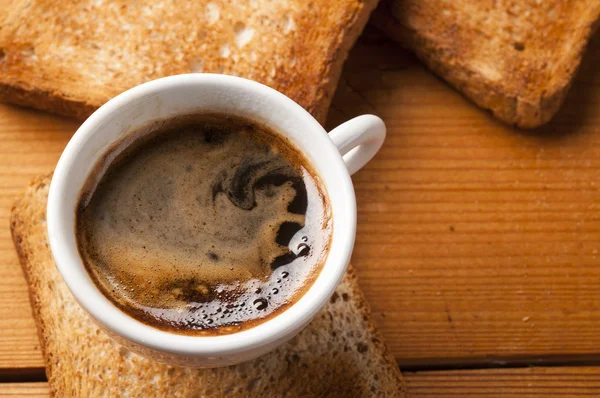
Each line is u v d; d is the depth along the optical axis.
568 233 0.38
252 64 0.37
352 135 0.31
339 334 0.35
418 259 0.38
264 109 0.31
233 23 0.37
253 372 0.34
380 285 0.37
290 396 0.34
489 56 0.38
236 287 0.31
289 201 0.32
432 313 0.37
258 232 0.31
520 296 0.37
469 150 0.39
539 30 0.38
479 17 0.38
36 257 0.36
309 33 0.37
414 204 0.38
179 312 0.30
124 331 0.29
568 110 0.39
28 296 0.36
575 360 0.37
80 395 0.34
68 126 0.38
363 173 0.38
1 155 0.38
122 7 0.38
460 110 0.39
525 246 0.38
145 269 0.31
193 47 0.37
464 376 0.37
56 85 0.37
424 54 0.39
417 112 0.39
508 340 0.37
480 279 0.37
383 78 0.39
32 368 0.36
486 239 0.38
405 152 0.38
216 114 0.32
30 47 0.37
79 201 0.31
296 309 0.29
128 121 0.31
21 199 0.36
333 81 0.37
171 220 0.31
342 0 0.37
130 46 0.37
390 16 0.38
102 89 0.37
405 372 0.37
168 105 0.31
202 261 0.31
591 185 0.38
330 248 0.31
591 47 0.40
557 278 0.38
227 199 0.32
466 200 0.38
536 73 0.38
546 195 0.38
